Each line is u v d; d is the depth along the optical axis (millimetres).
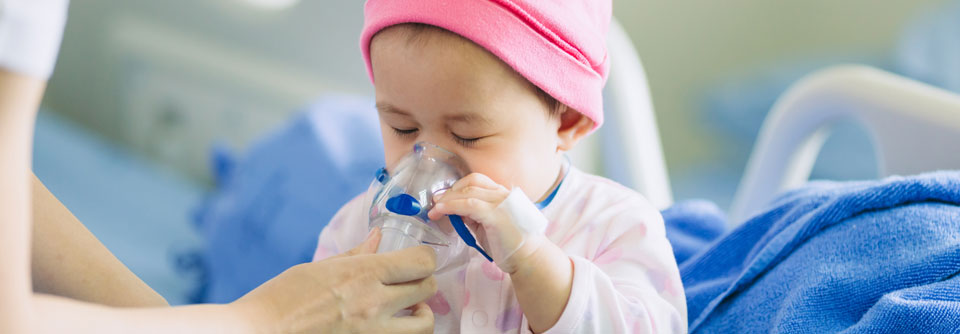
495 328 931
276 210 1907
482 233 859
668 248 989
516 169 897
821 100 1453
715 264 1240
